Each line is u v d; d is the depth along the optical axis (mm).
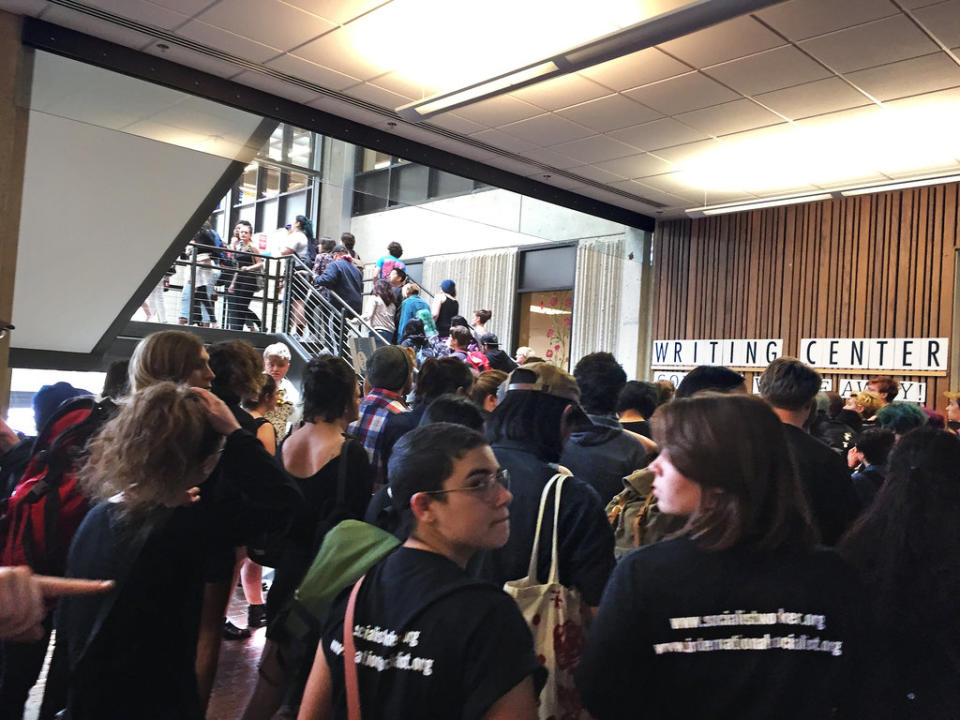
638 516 2166
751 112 5566
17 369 7000
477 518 1357
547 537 1810
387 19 4488
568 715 1736
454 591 1244
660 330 8969
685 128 5961
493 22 4465
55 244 5820
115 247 6004
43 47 4742
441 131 6312
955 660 1431
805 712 1149
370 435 3064
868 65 4707
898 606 1477
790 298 7980
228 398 2605
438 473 1356
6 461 2488
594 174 7328
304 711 1386
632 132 6109
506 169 7320
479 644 1194
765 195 7727
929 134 5789
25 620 992
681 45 4547
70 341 6918
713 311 8562
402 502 1394
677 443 1278
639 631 1210
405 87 5480
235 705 2973
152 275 6414
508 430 1990
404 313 8086
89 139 5168
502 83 4535
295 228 9664
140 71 5102
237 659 3436
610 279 9500
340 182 6152
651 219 9102
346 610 1326
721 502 1237
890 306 7305
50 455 2180
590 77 5059
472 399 3117
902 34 4293
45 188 5395
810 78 4934
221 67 5305
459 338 7184
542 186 7727
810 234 7883
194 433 1747
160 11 4547
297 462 2605
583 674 1248
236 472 1850
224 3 4398
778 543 1226
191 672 1810
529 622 1740
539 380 2021
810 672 1163
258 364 2699
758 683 1157
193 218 6020
